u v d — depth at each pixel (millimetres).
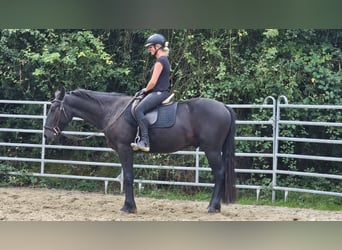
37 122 13008
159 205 9664
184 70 12633
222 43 12570
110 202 9852
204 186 11336
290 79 11781
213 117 8031
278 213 8953
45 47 12844
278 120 10398
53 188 12242
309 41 12336
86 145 12898
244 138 10664
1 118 13281
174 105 8164
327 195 10578
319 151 11609
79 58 12773
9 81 13312
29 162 12992
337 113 11219
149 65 13109
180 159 11969
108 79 13172
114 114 8289
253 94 11969
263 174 11484
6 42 13141
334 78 11445
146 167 11367
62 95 8578
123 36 13242
